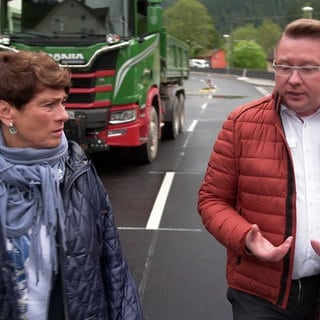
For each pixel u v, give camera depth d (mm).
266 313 2299
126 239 5555
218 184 2385
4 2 8055
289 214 2197
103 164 9469
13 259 1783
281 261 2217
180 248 5297
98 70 7852
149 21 8727
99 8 7957
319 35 2104
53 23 7984
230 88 42094
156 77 9742
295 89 2133
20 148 1781
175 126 12688
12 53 1801
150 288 4379
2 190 1772
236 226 2223
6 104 1772
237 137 2312
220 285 4430
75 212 1854
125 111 8117
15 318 1819
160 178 8375
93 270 1890
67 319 1851
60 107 1822
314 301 2330
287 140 2211
